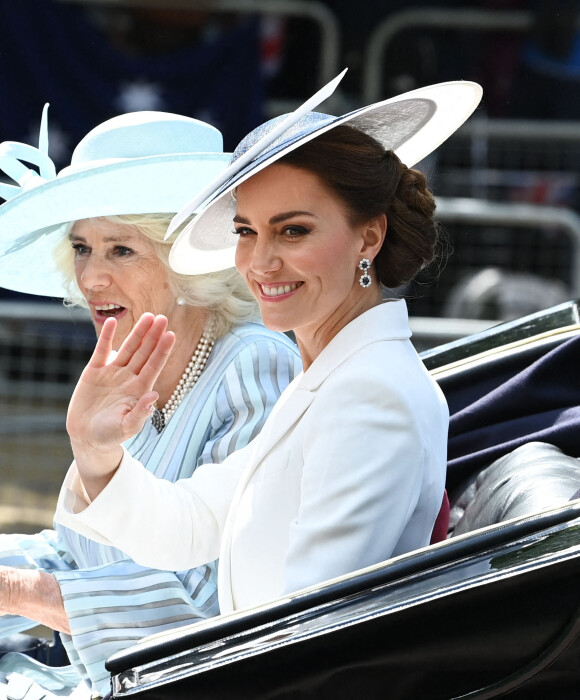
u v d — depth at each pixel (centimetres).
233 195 912
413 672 706
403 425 777
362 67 2969
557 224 2719
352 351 813
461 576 694
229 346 1112
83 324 2530
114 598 995
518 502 892
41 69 2794
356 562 764
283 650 702
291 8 2873
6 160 1205
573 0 2855
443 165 2816
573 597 679
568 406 1081
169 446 1098
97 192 1078
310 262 803
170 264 990
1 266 1279
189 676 708
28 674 1122
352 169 795
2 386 2548
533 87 2916
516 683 696
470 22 2920
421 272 953
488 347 1174
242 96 2881
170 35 2836
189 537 929
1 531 2288
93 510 885
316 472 784
